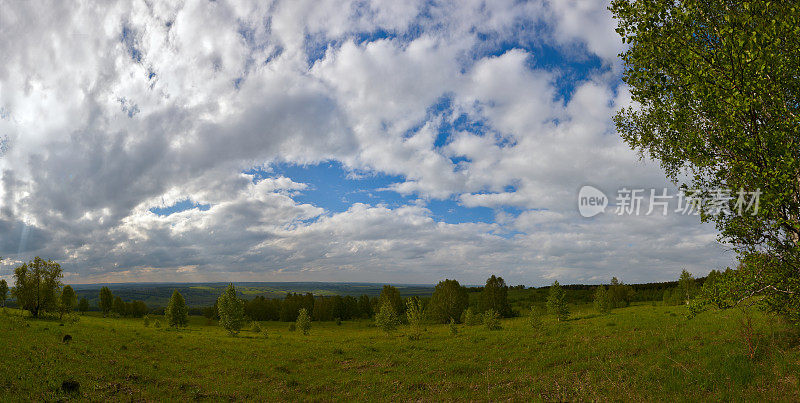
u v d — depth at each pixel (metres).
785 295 13.38
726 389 12.84
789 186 11.09
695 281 69.94
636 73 13.23
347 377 23.08
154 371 23.12
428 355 28.48
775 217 12.24
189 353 31.67
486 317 46.97
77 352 24.98
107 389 18.02
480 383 18.66
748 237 13.70
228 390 19.84
